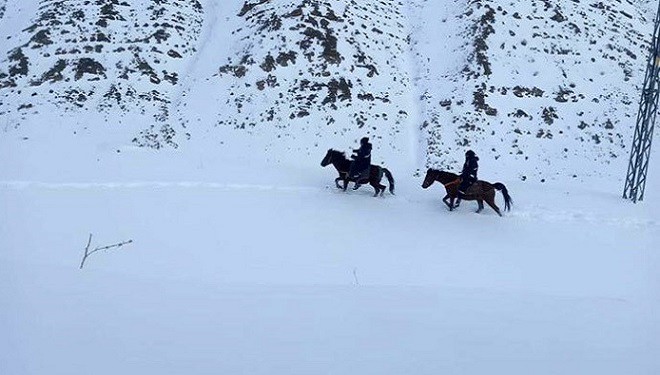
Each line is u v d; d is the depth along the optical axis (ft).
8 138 65.05
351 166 55.93
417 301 21.70
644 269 43.83
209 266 39.34
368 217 51.98
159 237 43.88
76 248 40.45
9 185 52.19
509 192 60.39
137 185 54.60
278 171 62.18
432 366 14.20
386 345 15.52
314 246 44.70
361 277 39.17
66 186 52.90
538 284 39.91
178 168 60.18
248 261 40.86
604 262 44.88
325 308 19.15
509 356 15.34
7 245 39.78
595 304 24.22
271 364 13.64
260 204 52.70
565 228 52.01
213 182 56.90
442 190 61.05
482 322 18.89
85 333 14.44
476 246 46.88
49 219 45.37
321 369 13.55
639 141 58.49
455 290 25.16
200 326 16.02
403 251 44.80
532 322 19.65
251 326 16.42
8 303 16.11
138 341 14.37
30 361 12.42
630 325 20.89
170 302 18.28
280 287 22.72
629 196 60.18
